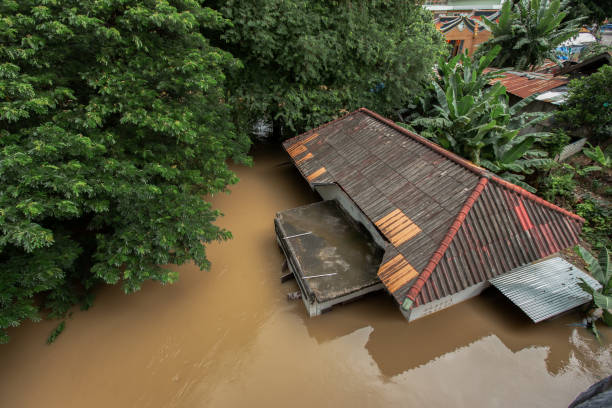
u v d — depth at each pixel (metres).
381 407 7.11
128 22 6.86
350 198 10.32
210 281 10.06
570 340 8.27
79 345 8.43
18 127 6.71
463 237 7.88
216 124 10.97
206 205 8.55
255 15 11.60
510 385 7.44
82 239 9.27
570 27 24.45
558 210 8.83
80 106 7.03
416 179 9.67
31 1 6.25
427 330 8.55
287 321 8.89
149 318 9.03
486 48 25.84
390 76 15.18
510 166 12.29
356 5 13.70
